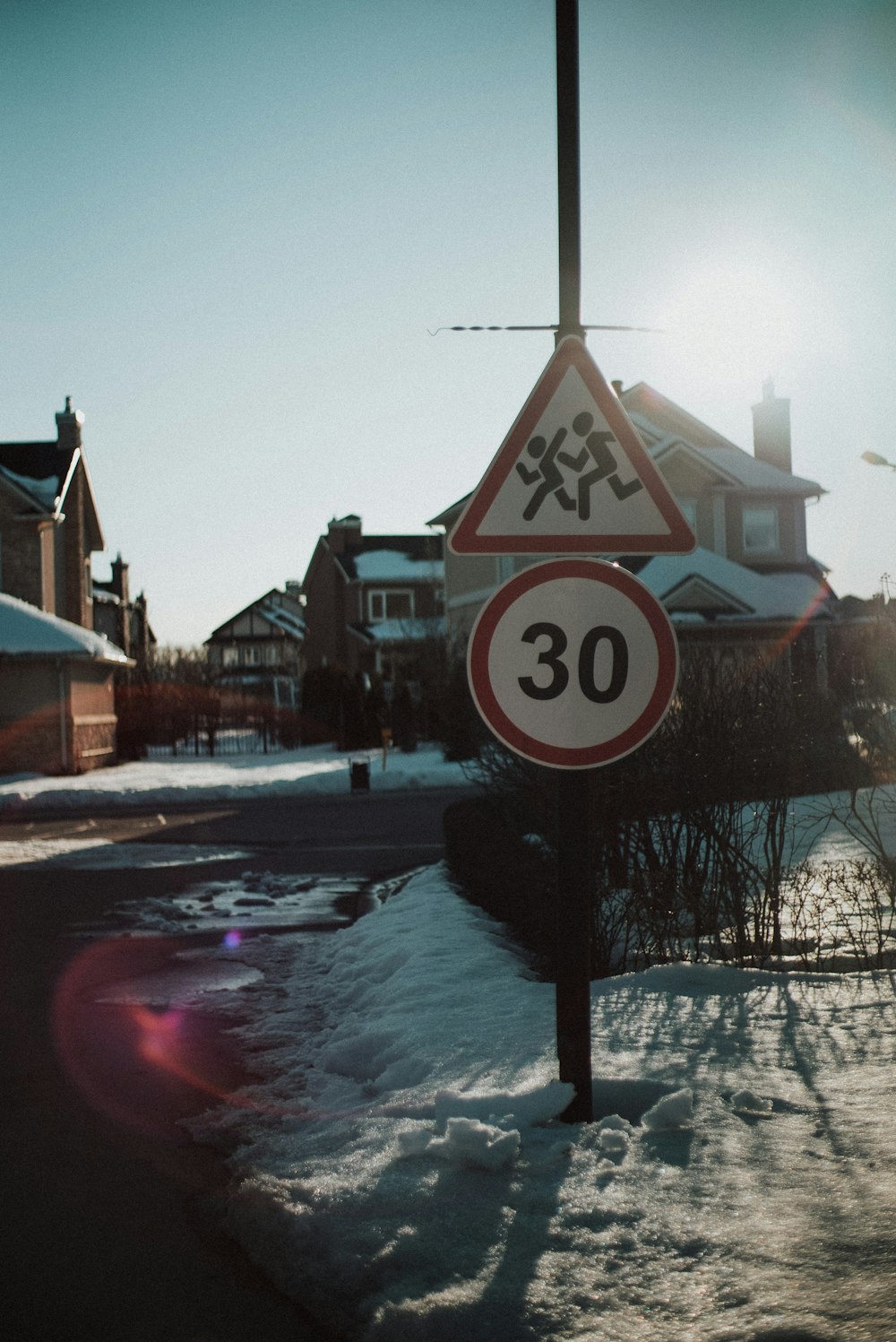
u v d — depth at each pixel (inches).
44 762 1342.3
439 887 484.1
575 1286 147.3
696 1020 250.2
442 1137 195.2
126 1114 242.4
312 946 420.8
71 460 1651.1
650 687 192.2
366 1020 295.6
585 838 198.8
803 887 369.4
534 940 347.6
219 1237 183.3
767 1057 225.3
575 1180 175.3
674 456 1567.4
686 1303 142.6
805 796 594.2
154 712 1818.4
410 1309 144.6
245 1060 281.0
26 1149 223.3
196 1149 221.6
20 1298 164.2
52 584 1577.3
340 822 861.8
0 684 1337.4
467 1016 274.1
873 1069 216.7
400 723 1678.2
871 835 375.9
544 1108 197.0
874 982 279.7
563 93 200.5
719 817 351.9
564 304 198.7
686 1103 193.3
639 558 1476.4
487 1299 145.6
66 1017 325.1
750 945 337.1
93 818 951.6
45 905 517.7
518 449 193.8
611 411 194.9
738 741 354.6
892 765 422.3
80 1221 190.1
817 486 1625.2
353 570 2559.1
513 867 389.7
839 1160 178.1
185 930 454.0
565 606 192.4
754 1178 173.3
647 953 333.1
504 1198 170.9
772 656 423.5
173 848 721.6
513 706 191.5
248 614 3555.6
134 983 365.7
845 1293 142.6
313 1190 182.2
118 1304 161.9
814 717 391.2
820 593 1512.1
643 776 351.9
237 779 1263.5
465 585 1863.9
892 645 466.0
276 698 2236.7
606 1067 221.0
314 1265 162.4
